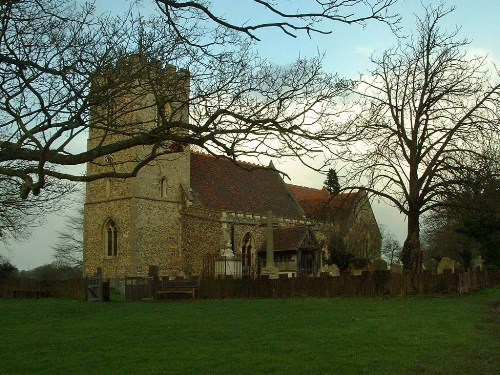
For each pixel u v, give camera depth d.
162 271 43.69
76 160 7.45
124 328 15.55
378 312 19.05
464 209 28.73
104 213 44.22
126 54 8.40
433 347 11.96
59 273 63.75
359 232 49.69
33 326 16.64
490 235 40.56
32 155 7.55
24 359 11.33
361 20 7.43
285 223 51.00
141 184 42.81
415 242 29.08
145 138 7.50
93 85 8.20
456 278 27.27
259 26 7.30
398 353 11.34
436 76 28.58
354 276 26.98
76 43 10.04
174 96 8.23
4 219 26.78
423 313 18.50
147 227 42.97
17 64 7.76
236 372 9.80
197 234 45.00
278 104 7.86
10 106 8.48
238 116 7.51
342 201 31.95
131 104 8.81
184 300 28.05
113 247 43.75
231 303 24.25
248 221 47.34
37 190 7.14
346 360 10.69
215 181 49.84
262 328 15.09
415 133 29.00
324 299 25.50
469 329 14.55
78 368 10.38
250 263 47.28
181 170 46.12
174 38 8.38
